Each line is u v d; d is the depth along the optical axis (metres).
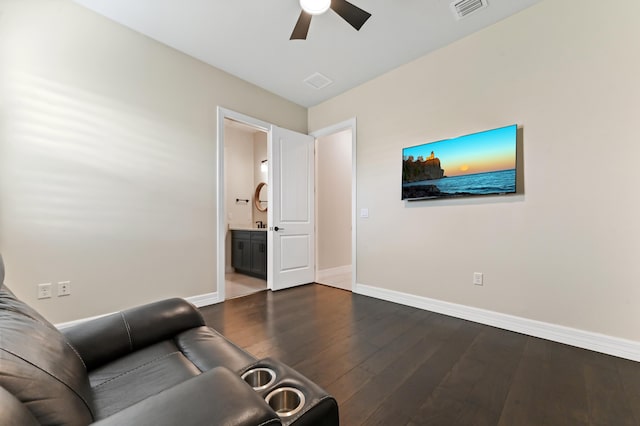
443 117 2.79
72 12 2.28
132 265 2.58
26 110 2.09
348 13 2.06
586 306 2.03
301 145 4.04
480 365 1.79
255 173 5.57
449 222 2.74
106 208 2.44
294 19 2.43
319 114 4.10
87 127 2.35
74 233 2.29
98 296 2.39
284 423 0.69
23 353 0.63
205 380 0.66
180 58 2.90
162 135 2.77
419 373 1.70
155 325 1.30
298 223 3.99
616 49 1.92
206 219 3.08
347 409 1.39
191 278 2.96
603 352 1.95
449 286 2.73
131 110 2.58
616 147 1.92
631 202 1.88
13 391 0.54
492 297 2.46
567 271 2.10
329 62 3.08
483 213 2.52
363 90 3.53
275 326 2.45
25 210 2.09
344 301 3.20
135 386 0.96
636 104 1.86
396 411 1.37
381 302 3.16
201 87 3.06
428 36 2.63
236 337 2.22
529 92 2.27
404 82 3.11
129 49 2.56
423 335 2.26
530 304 2.27
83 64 2.33
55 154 2.21
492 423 1.29
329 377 1.67
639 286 1.85
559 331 2.12
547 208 2.19
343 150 4.94
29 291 2.10
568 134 2.10
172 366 1.08
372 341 2.15
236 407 0.58
